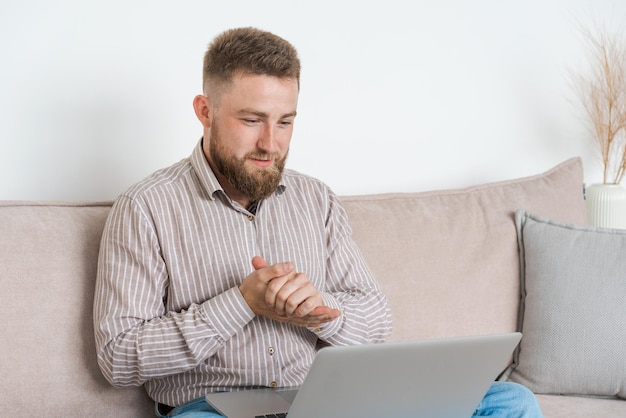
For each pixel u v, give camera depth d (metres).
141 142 1.94
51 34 1.82
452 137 2.38
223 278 1.54
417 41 2.30
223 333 1.46
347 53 2.20
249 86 1.49
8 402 1.44
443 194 2.07
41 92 1.82
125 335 1.45
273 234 1.62
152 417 1.59
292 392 1.49
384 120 2.27
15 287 1.49
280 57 1.51
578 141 2.60
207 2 2.00
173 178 1.58
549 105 2.54
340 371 1.18
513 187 2.15
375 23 2.23
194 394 1.53
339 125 2.21
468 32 2.38
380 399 1.26
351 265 1.72
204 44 2.00
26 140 1.81
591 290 1.88
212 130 1.55
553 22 2.53
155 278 1.50
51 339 1.49
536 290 1.94
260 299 1.45
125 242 1.49
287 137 1.56
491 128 2.44
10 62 1.78
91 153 1.88
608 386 1.85
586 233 1.97
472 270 1.96
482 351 1.30
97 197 1.90
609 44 2.62
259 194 1.55
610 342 1.84
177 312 1.53
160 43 1.95
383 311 1.69
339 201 1.78
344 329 1.60
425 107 2.33
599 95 2.56
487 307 1.96
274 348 1.54
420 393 1.29
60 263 1.54
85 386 1.52
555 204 2.15
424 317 1.88
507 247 2.02
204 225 1.55
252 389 1.53
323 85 2.17
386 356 1.20
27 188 1.82
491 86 2.43
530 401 1.49
